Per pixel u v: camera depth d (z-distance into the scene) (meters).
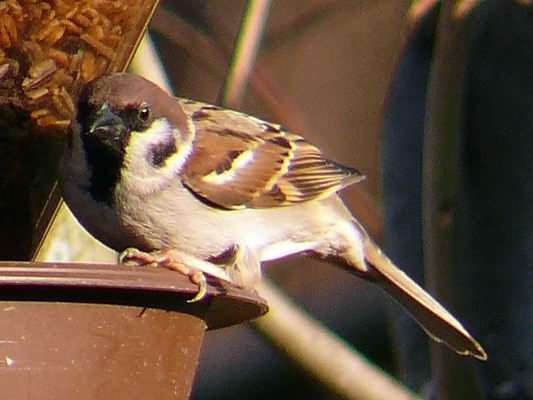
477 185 9.96
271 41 12.91
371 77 15.52
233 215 9.56
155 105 9.16
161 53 15.28
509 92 9.97
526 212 9.86
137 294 7.45
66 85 8.97
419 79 10.67
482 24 10.02
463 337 9.93
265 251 9.93
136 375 7.56
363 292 15.67
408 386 10.97
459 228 9.84
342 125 15.49
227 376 16.38
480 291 9.98
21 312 7.25
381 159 10.81
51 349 7.31
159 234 9.29
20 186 9.19
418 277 10.70
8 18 8.62
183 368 7.86
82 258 10.17
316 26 13.96
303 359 10.34
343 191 12.52
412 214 10.72
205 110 9.82
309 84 15.48
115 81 9.04
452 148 9.76
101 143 8.94
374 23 15.49
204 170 9.38
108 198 9.10
